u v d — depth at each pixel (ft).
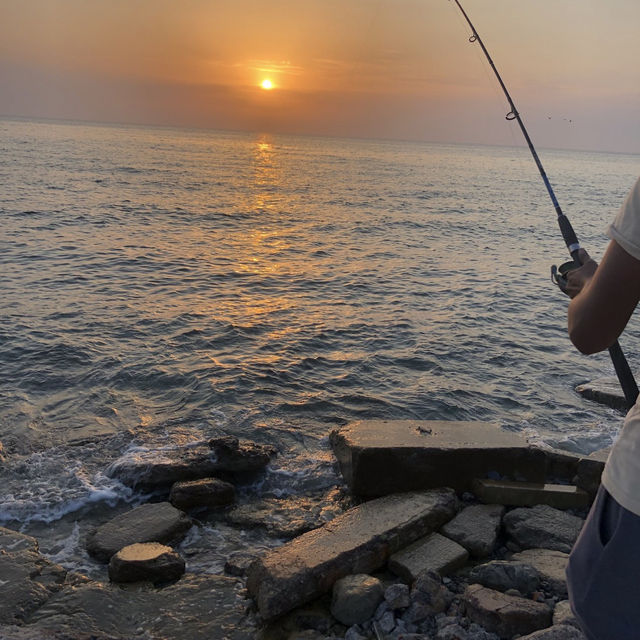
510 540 14.34
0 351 27.91
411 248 68.08
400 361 29.22
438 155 584.40
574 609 5.23
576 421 23.36
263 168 245.45
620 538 4.82
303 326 34.47
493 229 89.56
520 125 12.57
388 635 10.88
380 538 12.88
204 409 22.71
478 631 10.67
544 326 37.09
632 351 32.17
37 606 11.47
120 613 11.48
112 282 43.50
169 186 132.57
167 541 14.49
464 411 23.81
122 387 24.63
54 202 88.79
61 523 15.58
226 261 54.29
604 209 133.18
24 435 20.24
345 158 403.95
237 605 11.81
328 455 19.07
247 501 16.57
